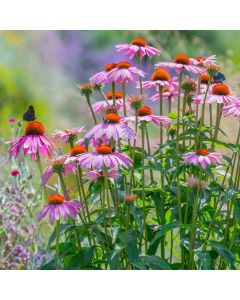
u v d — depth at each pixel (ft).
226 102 13.89
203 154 13.08
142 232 13.70
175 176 14.21
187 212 14.66
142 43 15.28
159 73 15.44
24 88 38.70
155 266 13.85
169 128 15.81
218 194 15.08
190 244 13.56
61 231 13.99
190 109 16.12
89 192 14.88
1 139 18.66
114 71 14.21
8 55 40.57
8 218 17.56
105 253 14.62
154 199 14.53
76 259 14.21
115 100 15.08
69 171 14.20
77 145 14.43
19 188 17.37
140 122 15.08
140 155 14.93
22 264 17.87
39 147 13.67
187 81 14.76
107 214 14.48
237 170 14.83
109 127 13.01
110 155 12.83
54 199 13.28
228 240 14.96
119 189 15.02
